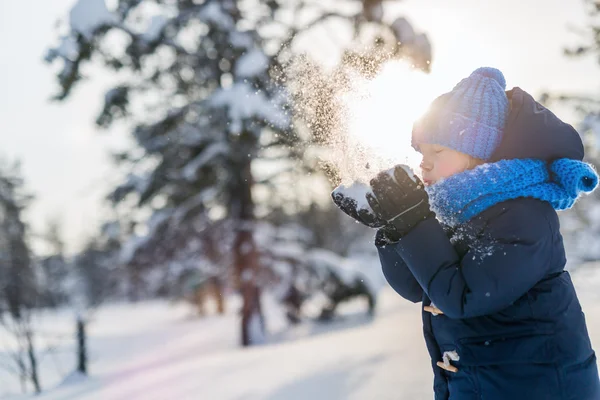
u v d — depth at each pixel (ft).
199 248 40.96
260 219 43.19
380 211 4.18
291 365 18.10
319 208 42.68
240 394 15.30
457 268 4.11
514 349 4.13
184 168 37.42
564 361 4.08
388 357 16.29
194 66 34.47
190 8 32.96
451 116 4.45
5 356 26.99
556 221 4.25
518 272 3.96
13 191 97.45
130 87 33.60
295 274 43.27
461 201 4.22
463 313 4.06
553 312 4.13
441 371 4.62
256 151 32.32
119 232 39.63
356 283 44.29
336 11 27.78
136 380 22.31
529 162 4.24
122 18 30.81
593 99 26.40
